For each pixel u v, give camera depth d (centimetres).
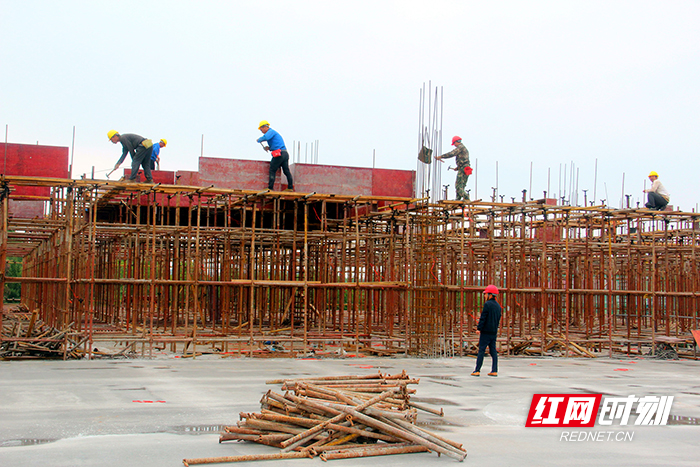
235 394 1154
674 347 2080
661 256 2652
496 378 1450
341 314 2197
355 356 1856
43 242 2573
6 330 2028
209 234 2223
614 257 2630
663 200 2136
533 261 2817
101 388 1198
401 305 2241
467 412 1052
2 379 1287
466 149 2256
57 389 1177
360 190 2112
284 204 2212
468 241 2203
